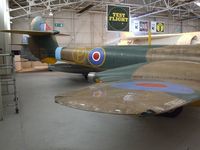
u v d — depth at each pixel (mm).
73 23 18875
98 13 19531
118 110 1710
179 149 2605
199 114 3859
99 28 19766
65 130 3246
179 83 2801
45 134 3102
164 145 2717
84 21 19219
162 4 18500
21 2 15867
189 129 3221
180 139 2889
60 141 2865
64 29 18641
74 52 6484
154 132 3131
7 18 10641
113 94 2217
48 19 17922
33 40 8141
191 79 3025
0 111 3707
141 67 3615
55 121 3654
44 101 5043
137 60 4629
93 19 19484
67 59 6945
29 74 10703
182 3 16016
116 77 3566
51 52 7711
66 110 4297
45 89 6531
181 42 9062
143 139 2906
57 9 17500
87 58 5918
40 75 10172
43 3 13508
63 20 18500
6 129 3305
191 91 2336
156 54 4309
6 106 4551
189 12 20719
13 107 4543
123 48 5051
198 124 3408
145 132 3141
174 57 3994
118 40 13766
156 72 3316
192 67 3281
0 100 3705
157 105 1796
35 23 8633
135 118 3723
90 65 5914
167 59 4090
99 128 3312
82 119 3742
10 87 6934
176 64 3508
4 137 3006
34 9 17047
